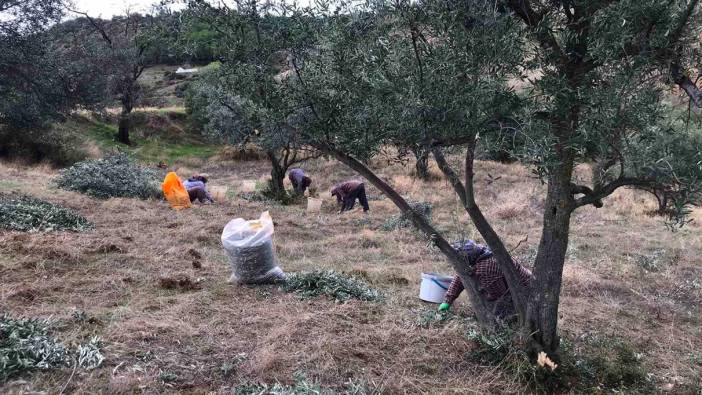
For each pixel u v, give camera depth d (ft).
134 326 14.88
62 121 66.44
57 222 27.30
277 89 13.20
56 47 69.36
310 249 28.66
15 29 45.98
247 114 13.98
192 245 26.48
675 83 11.46
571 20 11.60
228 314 16.57
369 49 11.49
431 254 28.86
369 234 32.48
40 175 50.80
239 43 12.93
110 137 83.66
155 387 12.00
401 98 10.75
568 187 13.42
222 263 23.40
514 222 40.75
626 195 53.57
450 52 10.68
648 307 21.68
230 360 13.51
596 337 17.12
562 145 11.27
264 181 65.82
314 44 12.85
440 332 16.07
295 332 15.21
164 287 18.95
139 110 93.86
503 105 10.87
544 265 14.15
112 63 75.31
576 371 14.38
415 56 11.29
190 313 16.47
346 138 12.89
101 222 30.58
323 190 62.54
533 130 10.68
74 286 18.38
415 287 22.09
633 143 10.98
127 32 85.87
